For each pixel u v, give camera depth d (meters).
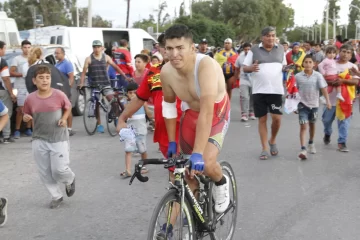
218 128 4.07
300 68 13.28
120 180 7.16
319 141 9.55
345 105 8.49
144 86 5.15
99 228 5.30
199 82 3.84
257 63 7.97
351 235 4.98
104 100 10.92
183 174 3.76
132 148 7.17
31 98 5.77
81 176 7.41
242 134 10.42
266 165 7.79
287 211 5.68
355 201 6.02
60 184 6.98
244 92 12.03
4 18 17.77
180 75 4.00
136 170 3.65
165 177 7.28
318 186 6.64
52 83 8.98
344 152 8.62
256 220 5.40
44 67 5.70
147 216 5.64
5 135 10.16
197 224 4.07
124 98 10.72
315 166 7.69
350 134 10.25
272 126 8.27
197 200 4.05
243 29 62.81
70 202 6.19
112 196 6.40
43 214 5.78
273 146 8.44
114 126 11.55
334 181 6.88
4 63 9.96
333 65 8.66
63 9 62.03
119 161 8.35
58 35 18.56
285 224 5.29
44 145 5.80
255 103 8.17
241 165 7.80
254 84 8.14
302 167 7.64
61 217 5.67
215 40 41.03
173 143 4.24
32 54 9.02
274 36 8.00
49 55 12.59
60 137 5.82
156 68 5.35
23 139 10.55
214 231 4.25
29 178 7.42
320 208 5.77
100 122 11.16
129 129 4.47
